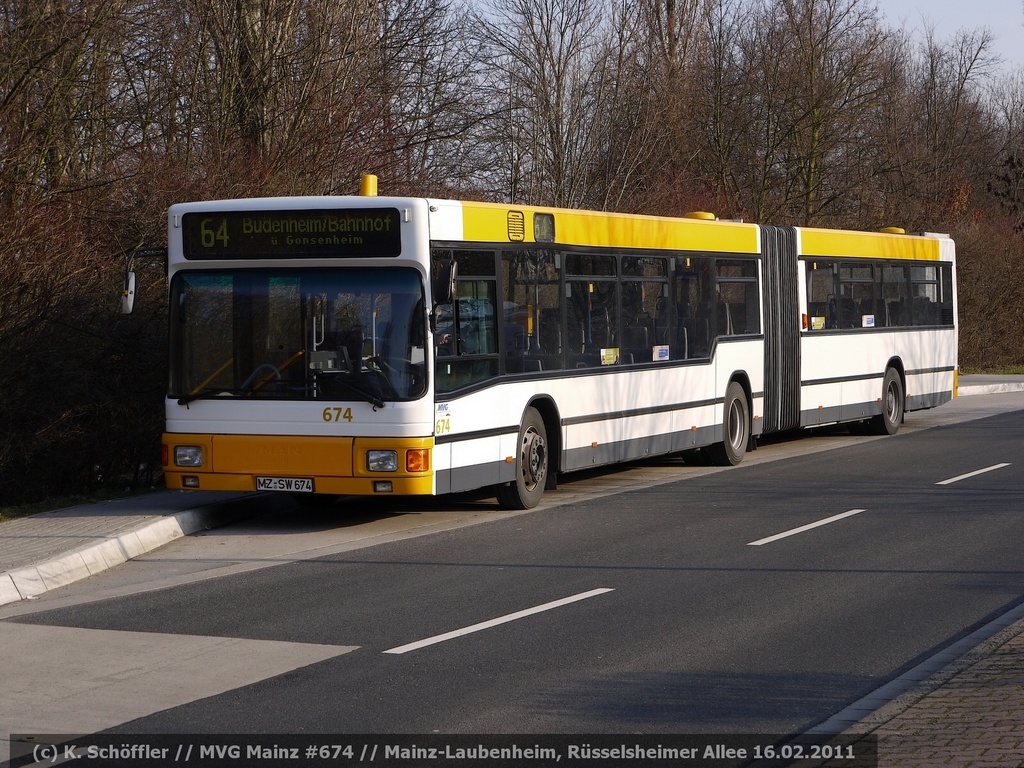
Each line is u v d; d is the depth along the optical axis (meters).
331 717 6.90
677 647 8.38
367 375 12.96
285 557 12.00
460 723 6.77
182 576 11.12
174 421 13.57
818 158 39.88
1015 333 45.47
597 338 16.16
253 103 21.72
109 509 13.80
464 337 13.62
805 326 21.14
